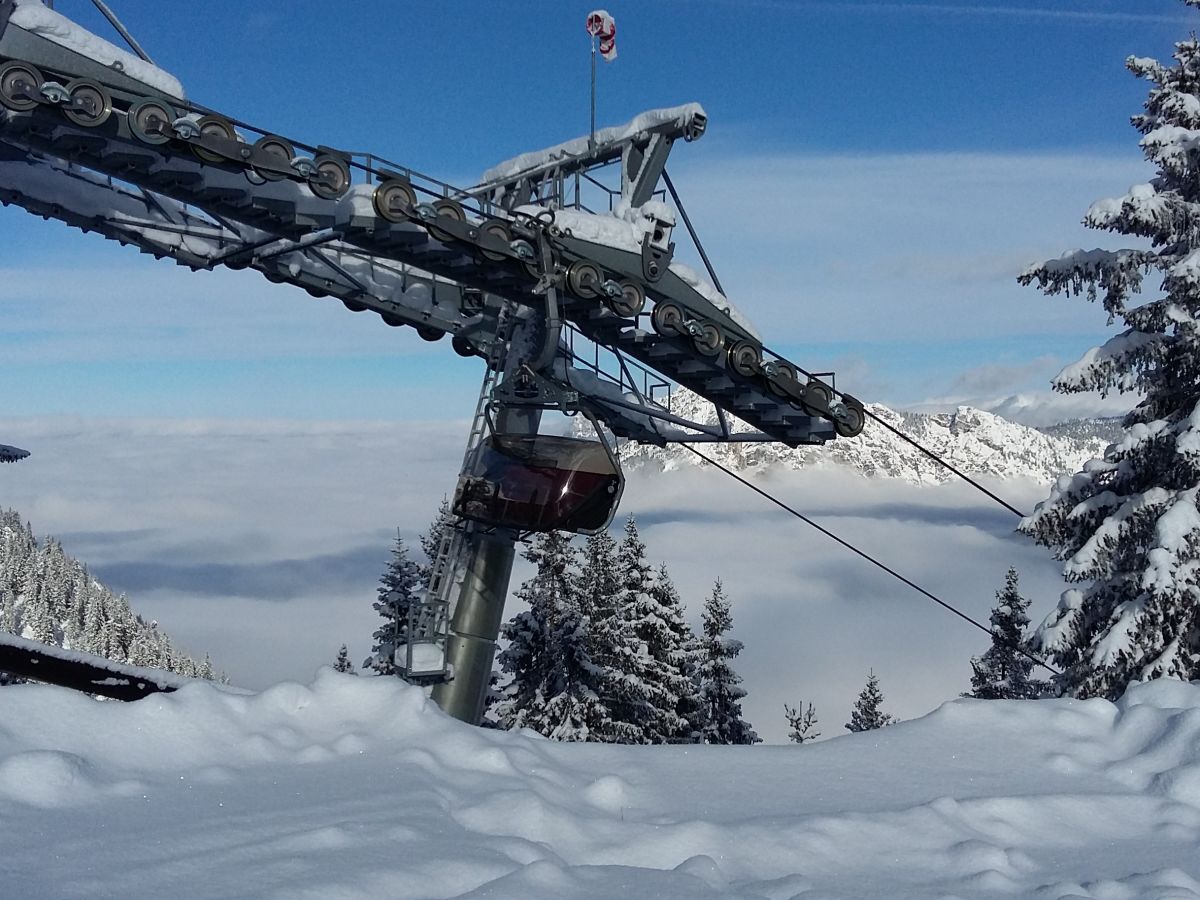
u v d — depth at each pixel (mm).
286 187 19984
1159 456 24453
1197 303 23922
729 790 6664
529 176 24891
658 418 26859
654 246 22656
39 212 21828
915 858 5660
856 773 7078
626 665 44188
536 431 24844
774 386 24562
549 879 4629
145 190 20688
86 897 4121
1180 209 24312
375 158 19219
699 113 22922
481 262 21062
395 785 5809
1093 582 25250
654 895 4617
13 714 5918
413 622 24656
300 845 4773
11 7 15586
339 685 7293
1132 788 6914
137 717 6273
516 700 41906
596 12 23703
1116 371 24531
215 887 4285
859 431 26234
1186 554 22578
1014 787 6863
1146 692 8219
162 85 17234
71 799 5246
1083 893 5102
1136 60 26047
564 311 23078
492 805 5613
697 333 23094
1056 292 25203
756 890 5035
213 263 23984
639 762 7152
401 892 4395
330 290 25109
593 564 45781
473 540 24781
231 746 6324
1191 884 5199
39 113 16062
